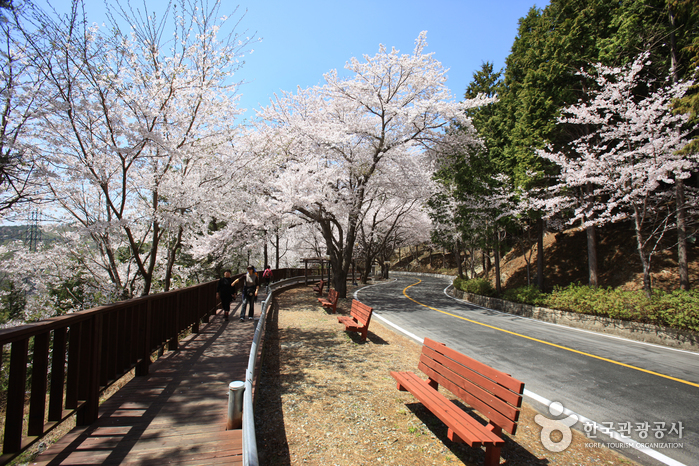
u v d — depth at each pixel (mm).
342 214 18281
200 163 9117
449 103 16078
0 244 9742
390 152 17031
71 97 6562
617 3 14477
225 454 3016
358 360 7008
